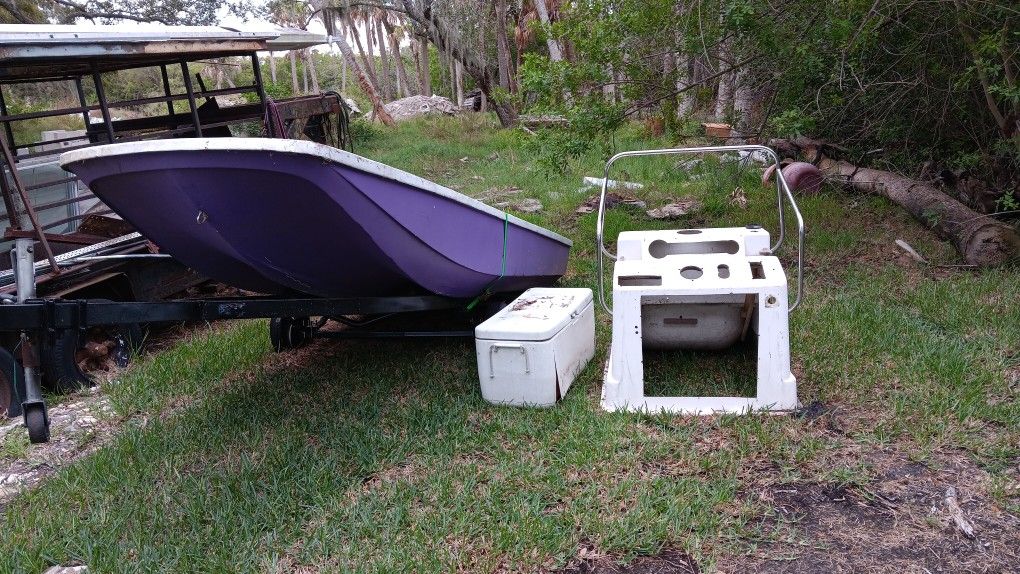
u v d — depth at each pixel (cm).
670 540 279
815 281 590
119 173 337
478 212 445
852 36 655
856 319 482
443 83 4562
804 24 662
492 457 349
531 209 918
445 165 1449
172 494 332
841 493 305
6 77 576
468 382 440
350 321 538
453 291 459
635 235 440
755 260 394
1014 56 615
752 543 275
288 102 883
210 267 416
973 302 499
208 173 325
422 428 379
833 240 679
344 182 336
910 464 324
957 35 661
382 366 477
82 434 415
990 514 286
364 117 2570
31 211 485
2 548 296
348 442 366
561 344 402
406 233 389
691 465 326
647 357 454
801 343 453
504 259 484
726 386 408
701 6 647
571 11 756
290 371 478
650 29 690
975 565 258
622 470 327
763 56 698
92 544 294
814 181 828
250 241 368
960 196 729
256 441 379
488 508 303
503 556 275
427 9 2372
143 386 467
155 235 389
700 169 1024
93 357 525
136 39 529
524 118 822
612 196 911
